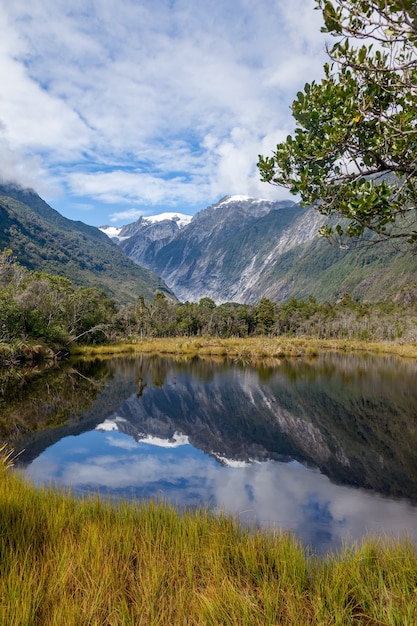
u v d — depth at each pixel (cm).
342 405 2022
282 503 880
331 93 395
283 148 458
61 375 2884
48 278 5859
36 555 450
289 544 516
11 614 341
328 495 930
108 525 541
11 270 5106
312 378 2912
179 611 366
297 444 1373
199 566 462
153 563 443
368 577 438
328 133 394
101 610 366
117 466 1102
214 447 1316
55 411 1758
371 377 3031
